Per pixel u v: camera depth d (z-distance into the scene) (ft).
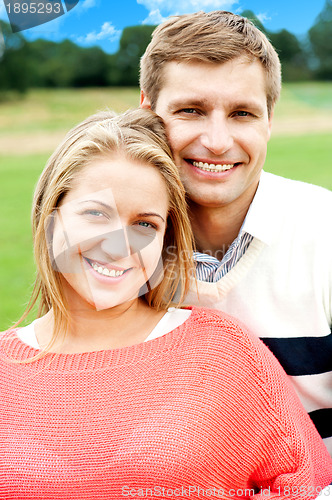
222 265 4.88
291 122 48.67
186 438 3.85
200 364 4.09
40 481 3.86
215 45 4.41
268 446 4.03
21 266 17.30
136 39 50.37
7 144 45.32
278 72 4.91
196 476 3.84
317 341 4.97
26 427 4.00
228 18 4.54
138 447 3.83
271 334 4.97
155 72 4.74
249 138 4.60
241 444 4.01
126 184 4.07
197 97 4.49
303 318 4.93
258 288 4.91
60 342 4.30
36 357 4.24
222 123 4.52
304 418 4.34
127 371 4.11
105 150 4.12
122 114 4.50
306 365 5.04
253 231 4.76
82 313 4.32
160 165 4.21
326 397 5.15
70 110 54.34
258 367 4.12
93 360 4.19
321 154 35.94
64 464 3.86
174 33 4.55
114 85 61.67
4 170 36.50
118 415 3.95
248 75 4.51
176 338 4.25
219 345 4.16
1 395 4.14
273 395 4.08
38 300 4.81
